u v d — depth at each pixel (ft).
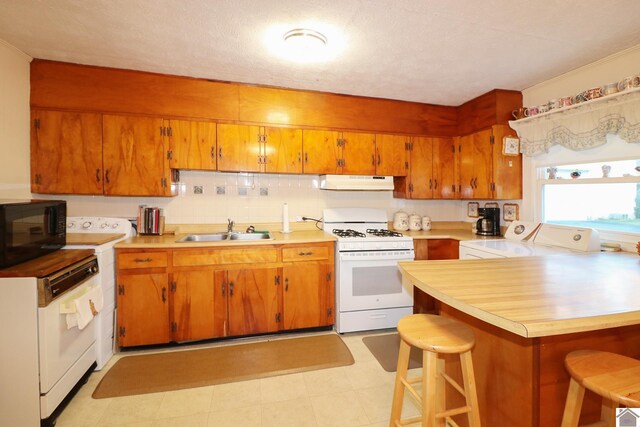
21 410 5.20
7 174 7.27
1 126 7.11
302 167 9.81
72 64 8.21
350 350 8.23
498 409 4.39
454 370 5.24
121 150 8.54
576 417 3.60
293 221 10.84
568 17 5.98
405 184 10.93
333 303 9.31
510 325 3.09
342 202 11.32
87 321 6.05
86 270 6.45
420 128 11.06
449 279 4.57
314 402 6.14
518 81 9.21
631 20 6.09
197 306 8.22
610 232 7.70
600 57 7.68
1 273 5.08
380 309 9.33
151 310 7.98
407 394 6.38
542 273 4.96
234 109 9.25
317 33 6.51
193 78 8.95
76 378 6.19
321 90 9.92
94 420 5.58
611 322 3.22
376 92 10.09
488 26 6.29
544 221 9.50
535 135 9.14
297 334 9.15
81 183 8.31
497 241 9.07
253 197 10.47
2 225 5.24
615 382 3.31
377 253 9.21
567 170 8.80
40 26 6.43
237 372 7.11
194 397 6.25
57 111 8.16
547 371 3.97
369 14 5.87
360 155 10.37
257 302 8.63
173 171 9.18
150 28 6.47
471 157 10.73
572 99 8.00
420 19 6.04
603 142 7.37
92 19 6.17
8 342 5.13
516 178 9.94
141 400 6.14
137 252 7.88
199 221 10.01
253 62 7.97
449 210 12.48
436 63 7.98
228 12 5.86
